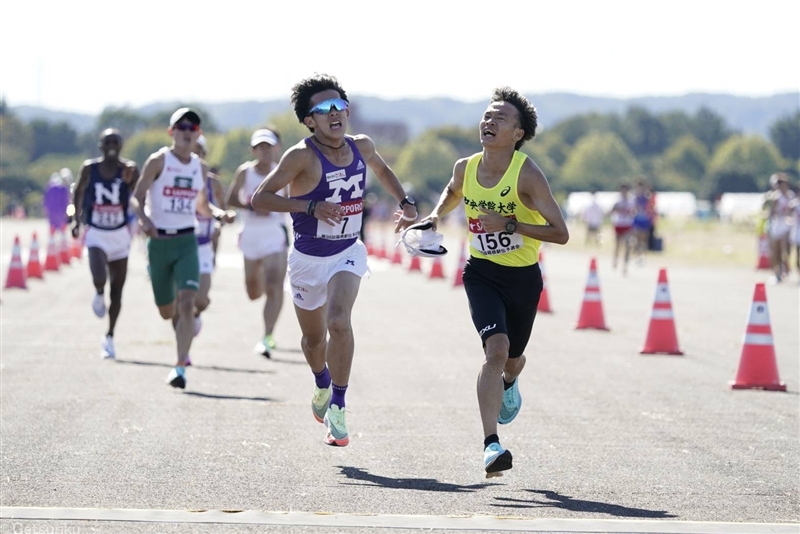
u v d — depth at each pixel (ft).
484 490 59.82
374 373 103.65
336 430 66.90
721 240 466.29
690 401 91.25
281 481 60.80
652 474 64.44
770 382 98.17
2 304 164.66
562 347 126.41
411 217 72.43
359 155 68.69
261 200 66.80
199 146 117.29
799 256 255.91
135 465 63.72
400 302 183.42
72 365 104.32
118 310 110.83
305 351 72.23
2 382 93.30
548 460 67.97
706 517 54.54
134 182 110.42
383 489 59.47
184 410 82.12
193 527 50.83
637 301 190.39
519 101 64.28
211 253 114.52
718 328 149.18
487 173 65.00
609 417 83.15
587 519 53.67
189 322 92.99
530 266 65.92
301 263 69.31
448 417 81.87
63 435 71.97
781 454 70.74
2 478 59.77
